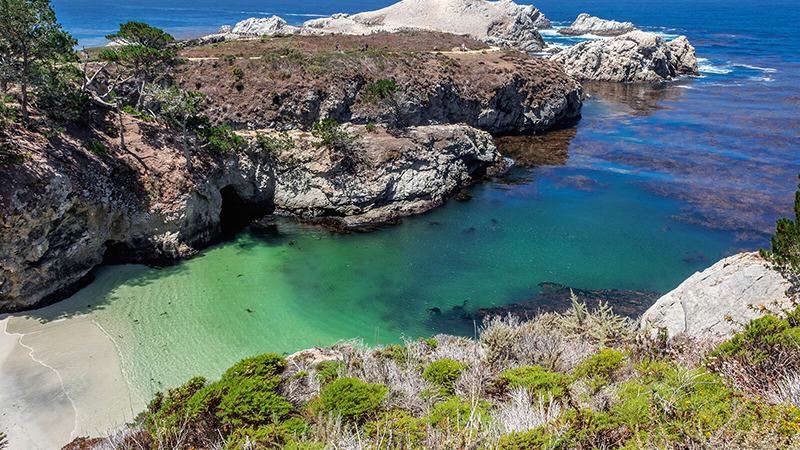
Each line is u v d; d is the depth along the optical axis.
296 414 10.43
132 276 29.92
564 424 8.34
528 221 39.50
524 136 63.38
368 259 33.34
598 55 96.69
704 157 52.88
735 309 15.49
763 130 61.44
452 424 9.02
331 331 25.31
